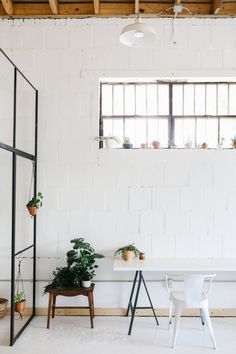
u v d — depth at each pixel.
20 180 4.16
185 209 4.15
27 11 4.29
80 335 3.47
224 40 4.26
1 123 4.20
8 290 4.11
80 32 4.28
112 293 4.09
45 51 4.26
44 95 4.23
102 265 4.11
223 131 4.54
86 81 4.24
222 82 4.56
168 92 4.54
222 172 4.16
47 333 3.51
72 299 4.07
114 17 4.28
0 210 4.14
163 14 4.26
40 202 3.95
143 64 4.25
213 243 4.12
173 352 3.12
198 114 4.55
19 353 3.09
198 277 3.14
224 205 4.15
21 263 4.12
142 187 4.17
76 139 4.21
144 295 4.08
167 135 4.51
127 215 4.15
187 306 3.21
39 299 4.09
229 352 3.13
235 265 3.63
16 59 4.25
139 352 3.12
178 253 4.12
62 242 4.14
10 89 4.22
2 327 3.64
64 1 4.29
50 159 4.19
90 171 4.18
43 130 4.21
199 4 4.29
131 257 3.88
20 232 4.14
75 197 4.17
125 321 3.86
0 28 4.27
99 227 4.15
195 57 4.25
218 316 4.04
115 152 4.18
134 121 4.52
